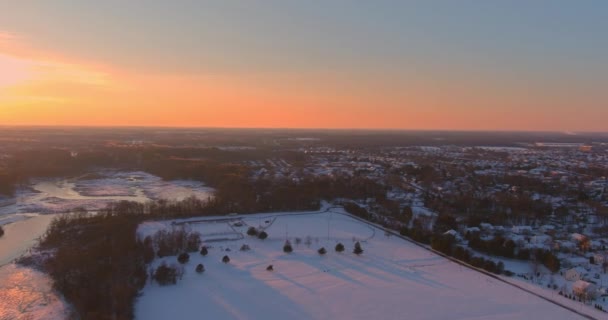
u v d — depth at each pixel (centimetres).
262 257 13388
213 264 12650
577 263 13050
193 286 10988
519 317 9456
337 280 11606
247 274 11925
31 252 13250
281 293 10669
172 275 11181
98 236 14025
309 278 11719
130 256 12275
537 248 13712
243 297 10394
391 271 12344
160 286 10931
